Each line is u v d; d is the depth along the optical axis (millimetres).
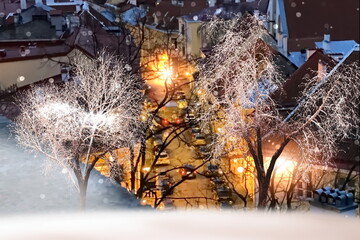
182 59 53281
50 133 14219
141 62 45000
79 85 22297
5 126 16078
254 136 23031
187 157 40969
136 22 62062
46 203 10039
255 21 27047
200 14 69750
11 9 71375
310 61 35031
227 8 69625
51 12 53531
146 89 35625
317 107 25984
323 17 56219
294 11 55406
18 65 39312
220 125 36312
